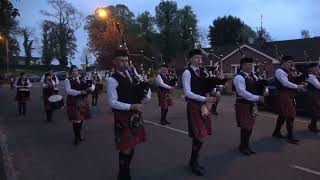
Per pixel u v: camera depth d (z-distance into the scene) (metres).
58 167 7.44
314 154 8.09
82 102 9.27
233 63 39.00
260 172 6.93
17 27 63.72
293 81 9.04
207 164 7.45
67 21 72.00
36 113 15.68
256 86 7.91
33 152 8.61
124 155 5.92
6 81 52.62
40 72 74.88
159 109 16.02
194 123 6.77
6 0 13.25
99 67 45.12
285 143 9.06
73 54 72.94
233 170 7.06
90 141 9.66
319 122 12.11
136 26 68.62
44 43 76.62
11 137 10.37
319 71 10.74
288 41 40.25
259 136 9.84
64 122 12.98
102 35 45.53
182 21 70.38
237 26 69.00
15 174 6.98
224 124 11.89
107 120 13.18
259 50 38.16
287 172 6.91
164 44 67.38
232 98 22.27
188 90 6.70
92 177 6.83
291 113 9.01
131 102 5.86
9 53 63.94
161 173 6.94
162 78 11.97
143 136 6.08
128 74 5.95
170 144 9.11
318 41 38.56
